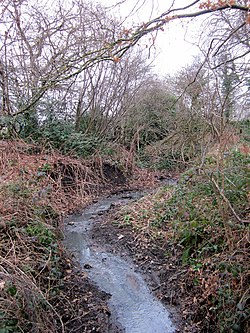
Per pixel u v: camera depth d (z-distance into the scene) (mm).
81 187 7273
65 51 6926
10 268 2900
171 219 4781
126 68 10109
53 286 3234
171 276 3668
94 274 3861
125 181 8727
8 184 4426
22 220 3834
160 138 10766
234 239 2934
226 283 2809
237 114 4660
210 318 2865
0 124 7219
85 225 5512
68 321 2920
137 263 4117
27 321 2527
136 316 3129
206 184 4055
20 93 7543
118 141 10203
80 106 9656
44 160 6965
